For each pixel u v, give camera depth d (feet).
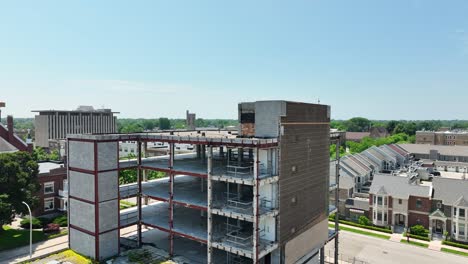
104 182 128.67
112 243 132.16
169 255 130.52
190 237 122.83
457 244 186.50
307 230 130.00
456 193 204.23
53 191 203.41
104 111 549.95
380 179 229.25
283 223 114.11
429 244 189.57
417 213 210.38
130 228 168.14
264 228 115.75
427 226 207.31
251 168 120.57
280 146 111.04
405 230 212.23
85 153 129.49
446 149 432.25
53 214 198.70
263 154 114.42
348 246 184.85
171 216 129.90
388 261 164.66
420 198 209.67
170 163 129.90
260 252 104.94
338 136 159.02
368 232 209.77
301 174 124.16
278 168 111.45
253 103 119.96
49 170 207.62
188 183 157.58
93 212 127.54
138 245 141.18
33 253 140.77
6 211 141.49
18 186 151.64
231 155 154.61
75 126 513.04
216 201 123.34
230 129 191.01
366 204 228.02
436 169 377.09
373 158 348.79
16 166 152.66
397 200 213.66
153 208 159.02
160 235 155.33
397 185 220.43
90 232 129.29
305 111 124.98
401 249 181.27
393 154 394.52
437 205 205.67
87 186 129.39
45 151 461.37
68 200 138.62
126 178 254.06
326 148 142.72
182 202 125.39
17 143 216.95
